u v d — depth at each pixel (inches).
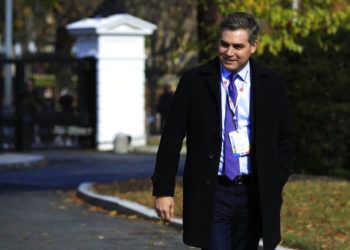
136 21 2753.4
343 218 1031.6
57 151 2696.9
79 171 2075.5
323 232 952.9
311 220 1032.2
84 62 2753.4
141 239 1022.4
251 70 573.6
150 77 2977.4
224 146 570.3
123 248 964.6
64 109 2748.5
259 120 568.4
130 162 2306.8
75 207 1364.4
